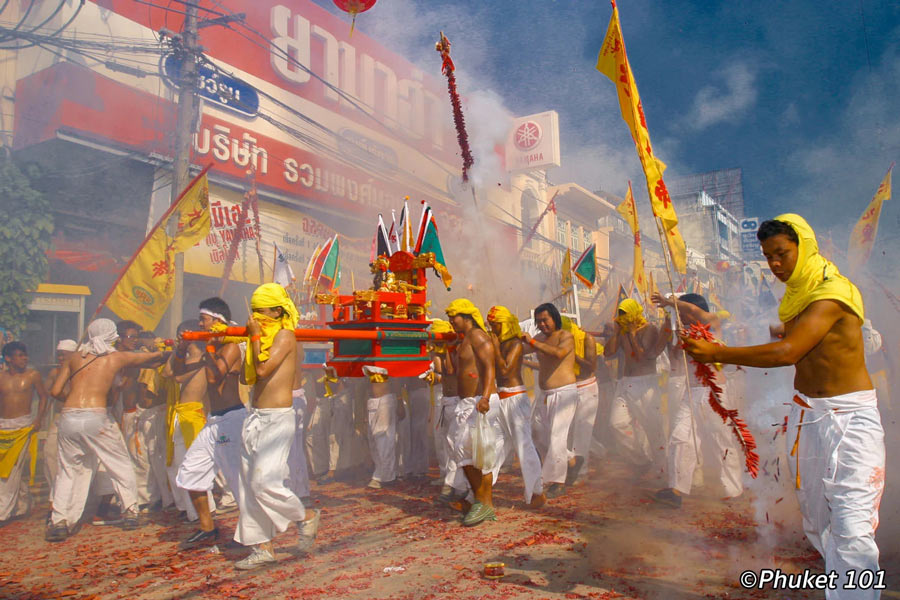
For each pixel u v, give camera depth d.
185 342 4.94
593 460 7.70
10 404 5.52
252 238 13.25
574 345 5.76
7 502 5.43
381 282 4.66
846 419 2.50
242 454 3.88
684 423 5.09
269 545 3.90
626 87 3.18
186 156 10.00
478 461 4.73
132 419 5.96
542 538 4.22
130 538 4.80
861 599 2.37
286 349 3.91
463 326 4.95
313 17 14.81
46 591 3.51
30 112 10.41
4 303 8.76
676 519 4.62
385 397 6.52
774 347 2.45
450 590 3.26
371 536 4.49
